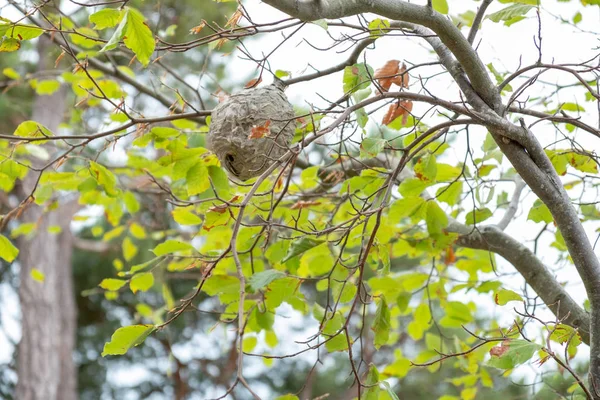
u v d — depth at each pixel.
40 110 15.63
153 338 21.36
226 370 20.28
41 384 16.20
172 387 22.39
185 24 9.93
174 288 20.12
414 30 4.65
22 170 5.80
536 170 4.18
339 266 5.93
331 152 5.81
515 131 4.16
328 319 4.81
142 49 4.05
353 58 4.65
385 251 4.92
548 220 5.16
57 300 17.20
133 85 6.36
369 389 4.02
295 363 22.00
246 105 4.42
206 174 4.94
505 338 3.86
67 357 17.81
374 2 3.96
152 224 9.05
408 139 5.21
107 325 21.75
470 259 6.57
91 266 20.70
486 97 4.31
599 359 3.98
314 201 6.24
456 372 17.66
